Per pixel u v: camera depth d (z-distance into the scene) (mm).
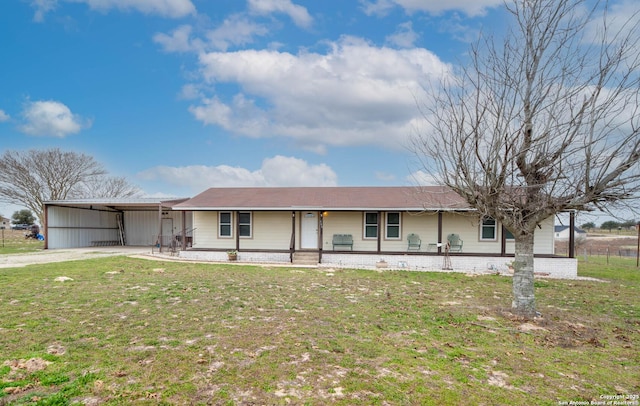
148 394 3488
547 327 6344
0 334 5234
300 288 9688
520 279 7203
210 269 13219
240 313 6789
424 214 16375
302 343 5121
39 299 7539
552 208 6508
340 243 16938
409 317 6820
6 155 27594
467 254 15203
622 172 5695
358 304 7863
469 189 6922
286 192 19188
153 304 7320
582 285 11688
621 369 4531
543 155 6469
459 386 3885
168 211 24109
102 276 10734
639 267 18359
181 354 4590
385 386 3820
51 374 3893
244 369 4168
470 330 6055
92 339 5098
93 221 23484
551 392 3816
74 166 30922
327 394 3611
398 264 15141
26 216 48844
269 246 17641
